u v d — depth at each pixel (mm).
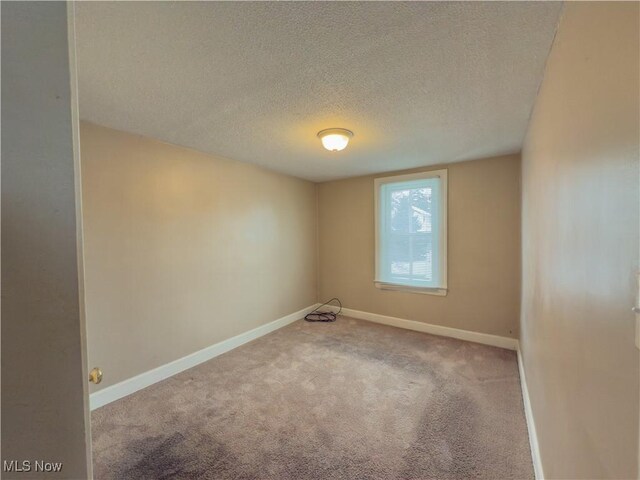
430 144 2621
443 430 1781
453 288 3355
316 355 2900
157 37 1180
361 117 2008
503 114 1960
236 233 3186
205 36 1178
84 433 466
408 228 3664
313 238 4387
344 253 4215
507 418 1889
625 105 562
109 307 2154
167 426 1841
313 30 1153
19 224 403
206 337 2855
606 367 653
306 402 2092
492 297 3131
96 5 996
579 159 858
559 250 1116
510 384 2311
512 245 3012
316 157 3047
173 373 2549
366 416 1925
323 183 4387
